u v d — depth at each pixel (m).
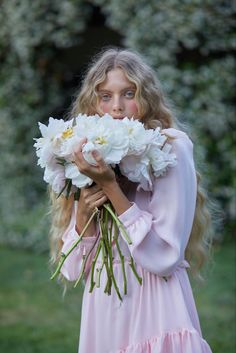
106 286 2.76
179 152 2.84
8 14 8.81
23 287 7.30
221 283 7.18
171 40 8.17
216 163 8.64
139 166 2.70
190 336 2.74
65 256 2.76
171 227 2.75
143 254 2.71
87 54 10.08
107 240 2.77
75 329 5.81
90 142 2.64
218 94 8.40
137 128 2.68
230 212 8.63
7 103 9.23
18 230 9.21
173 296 2.80
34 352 5.11
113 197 2.71
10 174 9.35
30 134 9.28
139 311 2.79
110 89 2.96
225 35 8.31
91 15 8.92
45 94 9.39
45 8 8.66
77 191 2.85
